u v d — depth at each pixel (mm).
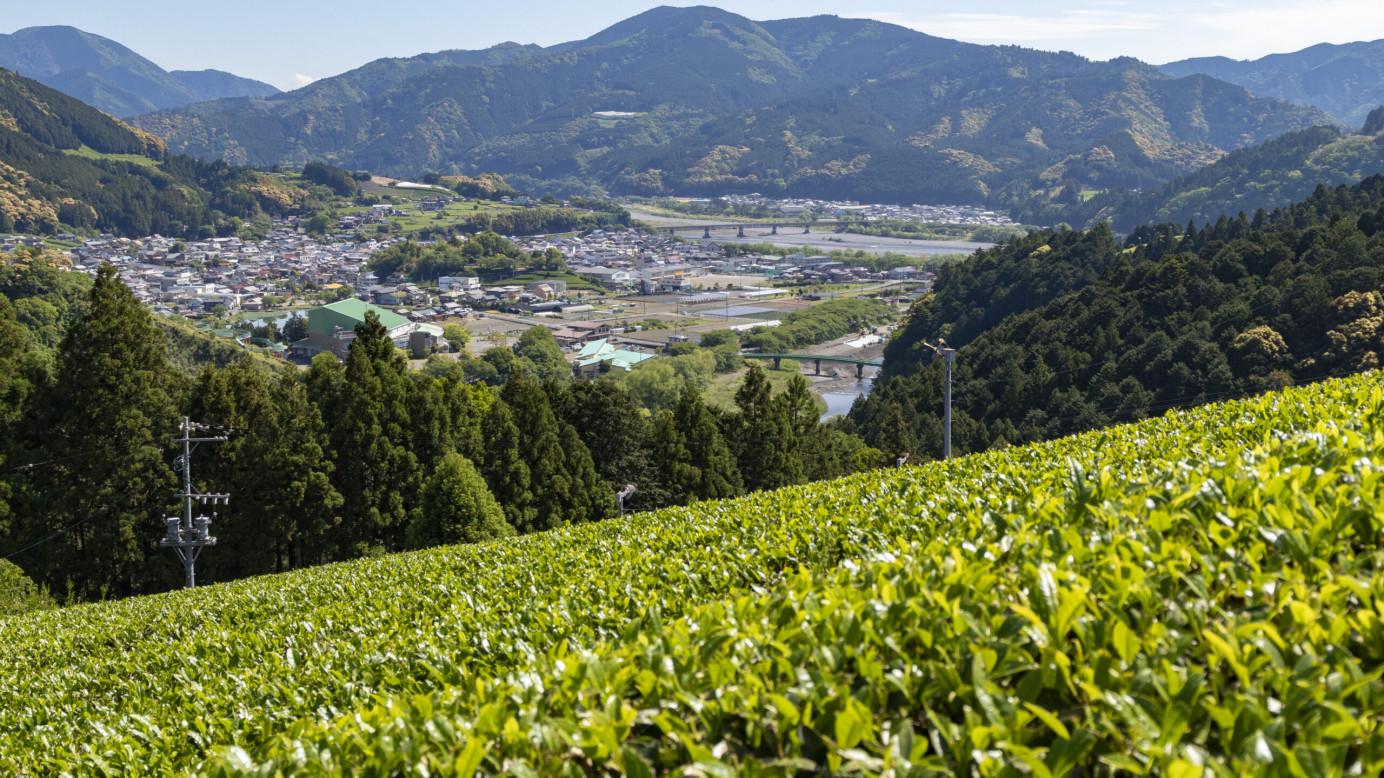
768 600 4641
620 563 10664
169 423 40594
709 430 51969
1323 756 2186
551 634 7691
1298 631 2953
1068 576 3527
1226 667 3002
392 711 4469
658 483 51562
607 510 48375
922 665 3221
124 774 8438
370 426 40781
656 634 4484
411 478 41344
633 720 3248
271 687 9234
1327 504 4105
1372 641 2801
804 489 14688
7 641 20516
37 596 33219
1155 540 4113
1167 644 3008
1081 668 2910
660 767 3188
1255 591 3398
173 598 23297
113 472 38875
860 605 3795
